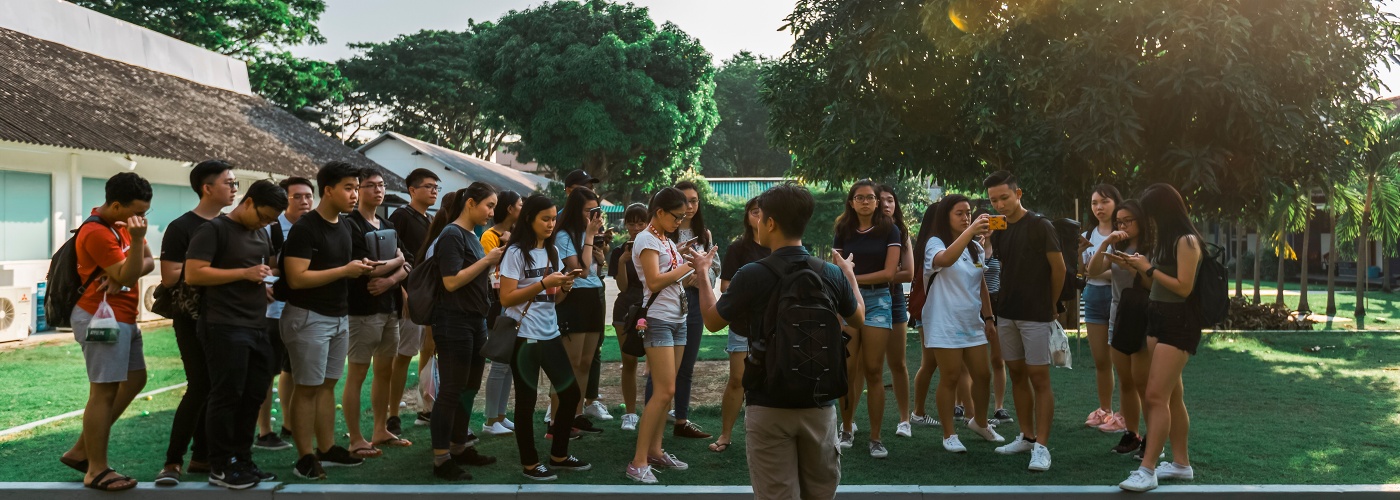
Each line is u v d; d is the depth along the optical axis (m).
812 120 16.28
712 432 6.70
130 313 5.01
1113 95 12.37
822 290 3.66
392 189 25.58
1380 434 6.50
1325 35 12.65
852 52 15.06
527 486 4.98
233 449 4.96
